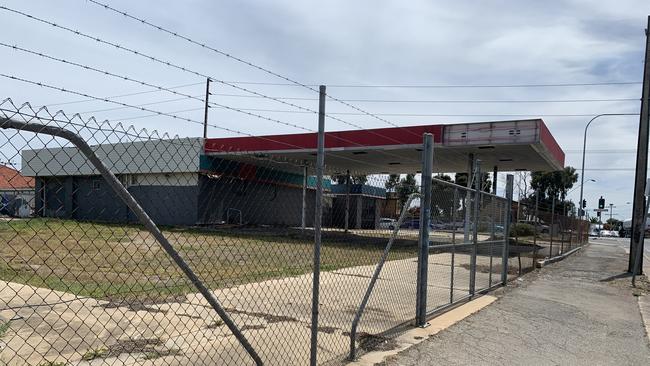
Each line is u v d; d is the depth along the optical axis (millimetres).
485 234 10336
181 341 5836
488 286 10594
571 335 7238
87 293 8188
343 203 14312
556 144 27781
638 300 10906
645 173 16844
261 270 11828
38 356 5105
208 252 13133
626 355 6395
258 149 25281
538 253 19359
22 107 2695
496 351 6172
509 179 11484
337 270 12508
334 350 5832
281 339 6184
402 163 31078
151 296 8211
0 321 6227
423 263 7102
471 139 22422
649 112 17359
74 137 2916
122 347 5531
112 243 14789
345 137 24547
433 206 7684
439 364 5551
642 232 13672
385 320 7445
